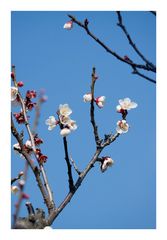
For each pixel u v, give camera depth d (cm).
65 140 99
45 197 101
